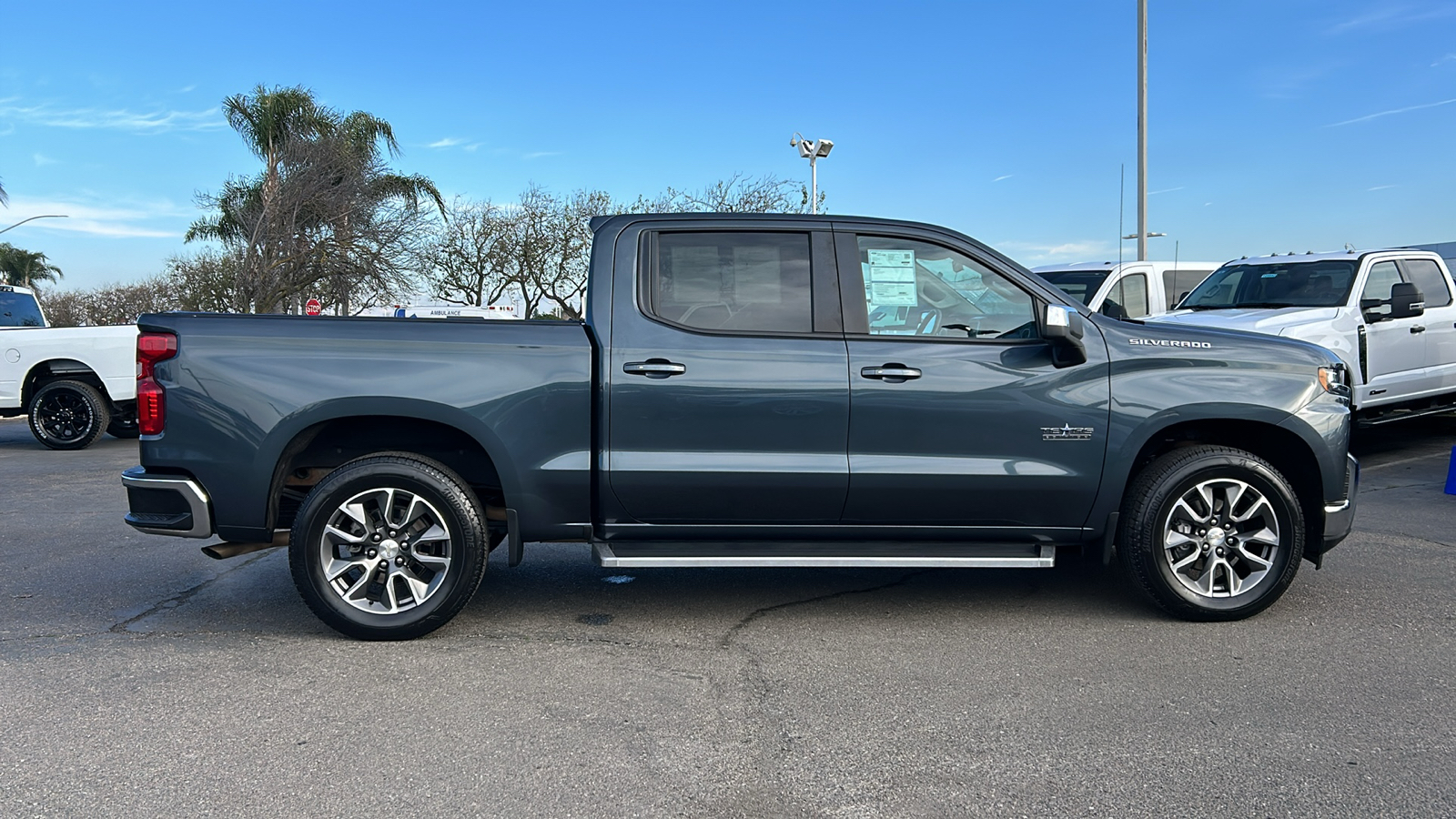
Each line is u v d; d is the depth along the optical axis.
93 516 7.23
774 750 3.14
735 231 4.38
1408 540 6.03
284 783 2.91
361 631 4.19
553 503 4.27
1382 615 4.51
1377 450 10.36
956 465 4.28
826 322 4.32
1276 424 4.36
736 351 4.23
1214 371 4.37
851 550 4.36
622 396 4.20
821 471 4.23
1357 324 8.55
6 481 9.08
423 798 2.82
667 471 4.19
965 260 4.43
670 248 4.36
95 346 11.81
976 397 4.26
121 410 12.28
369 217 27.11
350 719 3.39
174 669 3.89
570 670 3.89
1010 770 2.99
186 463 4.16
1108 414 4.31
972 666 3.91
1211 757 3.07
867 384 4.23
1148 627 4.40
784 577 5.37
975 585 5.16
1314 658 3.96
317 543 4.16
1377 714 3.39
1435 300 9.35
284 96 26.75
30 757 3.08
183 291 32.94
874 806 2.78
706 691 3.66
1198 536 4.40
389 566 4.22
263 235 26.33
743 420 4.22
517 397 4.19
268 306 26.53
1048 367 4.31
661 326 4.26
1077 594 4.96
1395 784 2.88
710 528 4.35
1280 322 8.21
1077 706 3.49
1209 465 4.30
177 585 5.22
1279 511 4.34
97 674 3.83
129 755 3.09
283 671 3.87
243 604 4.85
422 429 4.50
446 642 4.23
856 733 3.28
